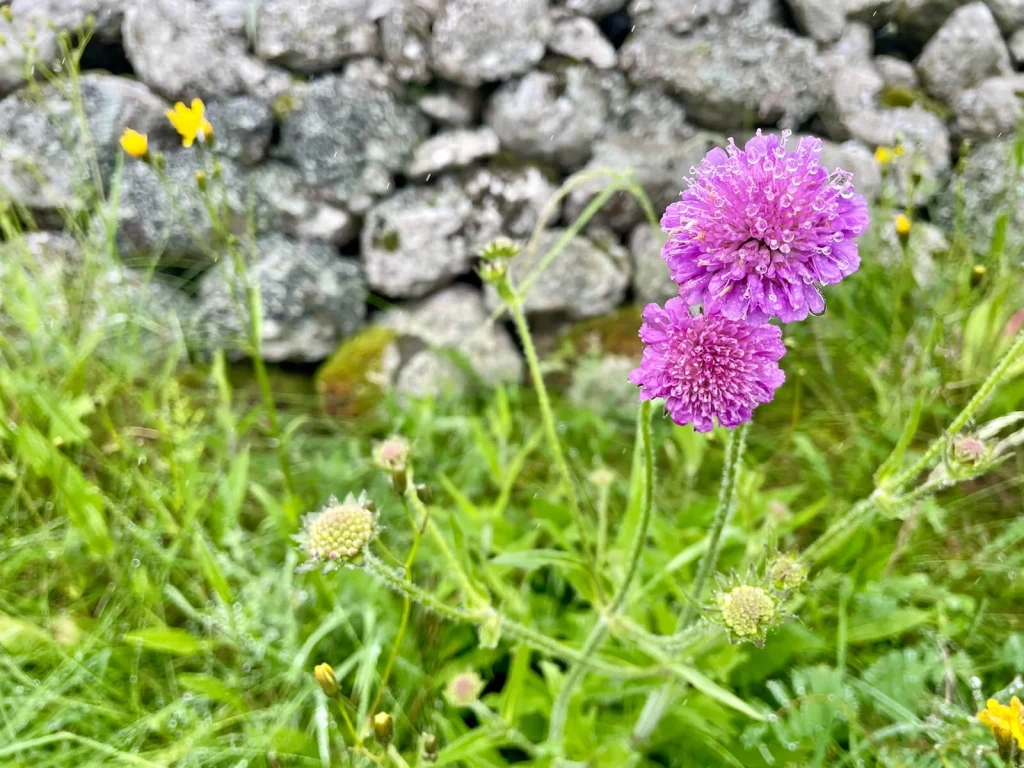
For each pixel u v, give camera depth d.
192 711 0.21
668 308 0.15
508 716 0.19
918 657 0.22
